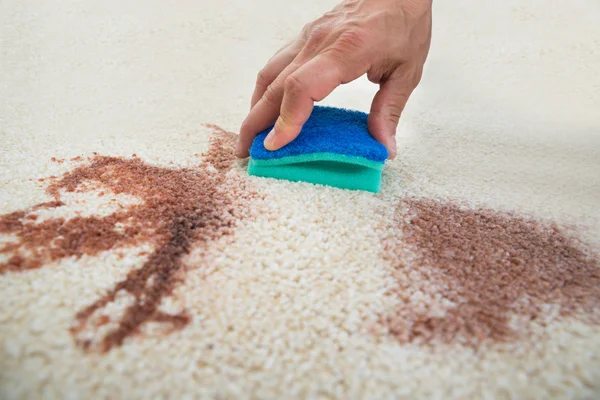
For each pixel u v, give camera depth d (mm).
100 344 290
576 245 378
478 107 583
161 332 298
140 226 359
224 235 359
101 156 440
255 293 323
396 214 392
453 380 286
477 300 326
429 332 307
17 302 304
